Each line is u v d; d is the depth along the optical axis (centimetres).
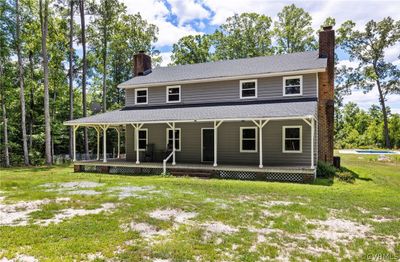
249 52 3397
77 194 906
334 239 523
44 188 1034
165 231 557
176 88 1847
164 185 1093
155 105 1898
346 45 3744
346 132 4897
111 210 708
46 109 2136
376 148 3925
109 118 1681
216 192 948
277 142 1501
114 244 488
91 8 2539
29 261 422
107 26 2711
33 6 2333
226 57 3519
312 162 1219
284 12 3331
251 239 517
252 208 731
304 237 532
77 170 1692
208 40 3559
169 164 1524
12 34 2170
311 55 1730
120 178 1334
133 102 1972
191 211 698
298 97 1530
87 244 486
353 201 822
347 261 434
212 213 678
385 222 628
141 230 561
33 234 532
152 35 3453
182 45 3531
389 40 3644
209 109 1566
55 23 2597
